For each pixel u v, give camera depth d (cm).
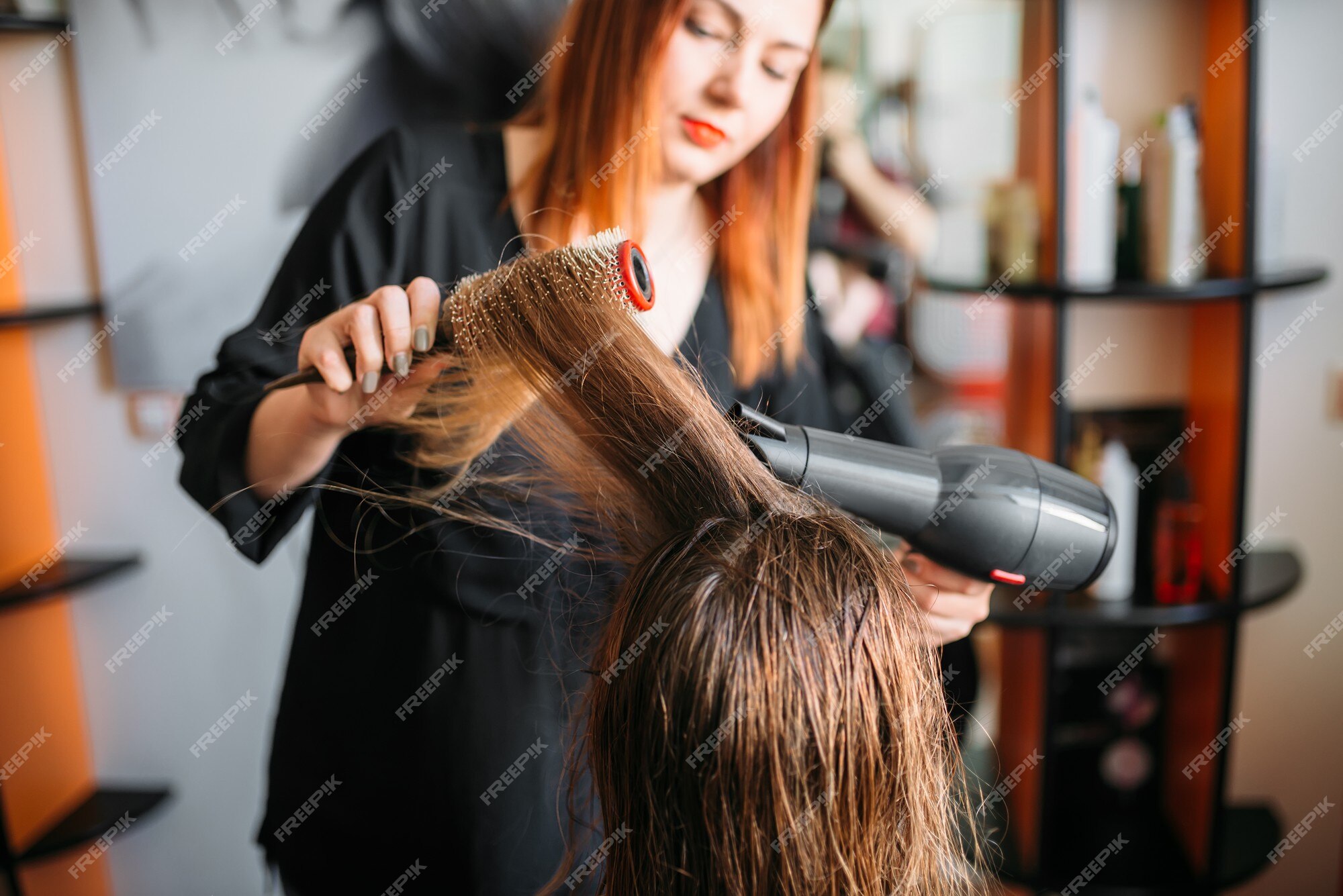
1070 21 131
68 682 153
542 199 97
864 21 141
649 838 51
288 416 76
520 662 92
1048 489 66
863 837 50
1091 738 153
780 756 47
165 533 150
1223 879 138
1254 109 116
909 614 54
